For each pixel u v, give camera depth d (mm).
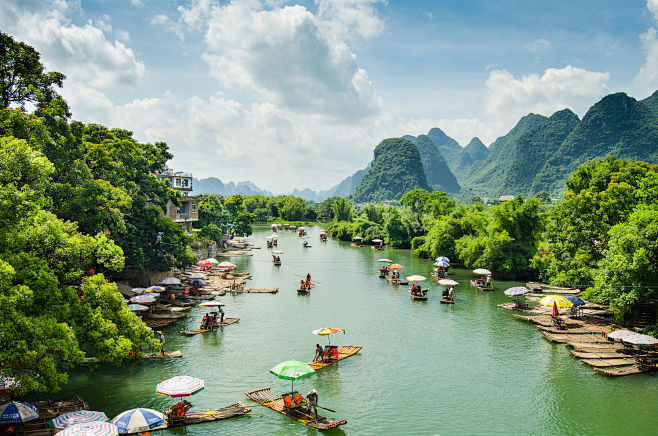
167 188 69125
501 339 46062
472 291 70625
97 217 42844
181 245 64250
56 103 43344
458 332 48375
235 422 28328
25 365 24172
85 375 34750
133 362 37594
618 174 59750
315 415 28891
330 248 134875
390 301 62938
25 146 28141
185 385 28000
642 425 29031
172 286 66438
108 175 51000
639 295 44625
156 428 27234
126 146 58562
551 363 39438
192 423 27688
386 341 45188
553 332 47250
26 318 24859
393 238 137750
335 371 37344
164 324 48156
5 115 35781
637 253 44094
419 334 47594
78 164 44562
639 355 39250
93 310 32906
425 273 88188
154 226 60406
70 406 28047
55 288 28266
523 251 82438
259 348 42125
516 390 34000
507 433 27922
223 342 43656
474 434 27750
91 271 49844
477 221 98750
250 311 56000
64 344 26484
